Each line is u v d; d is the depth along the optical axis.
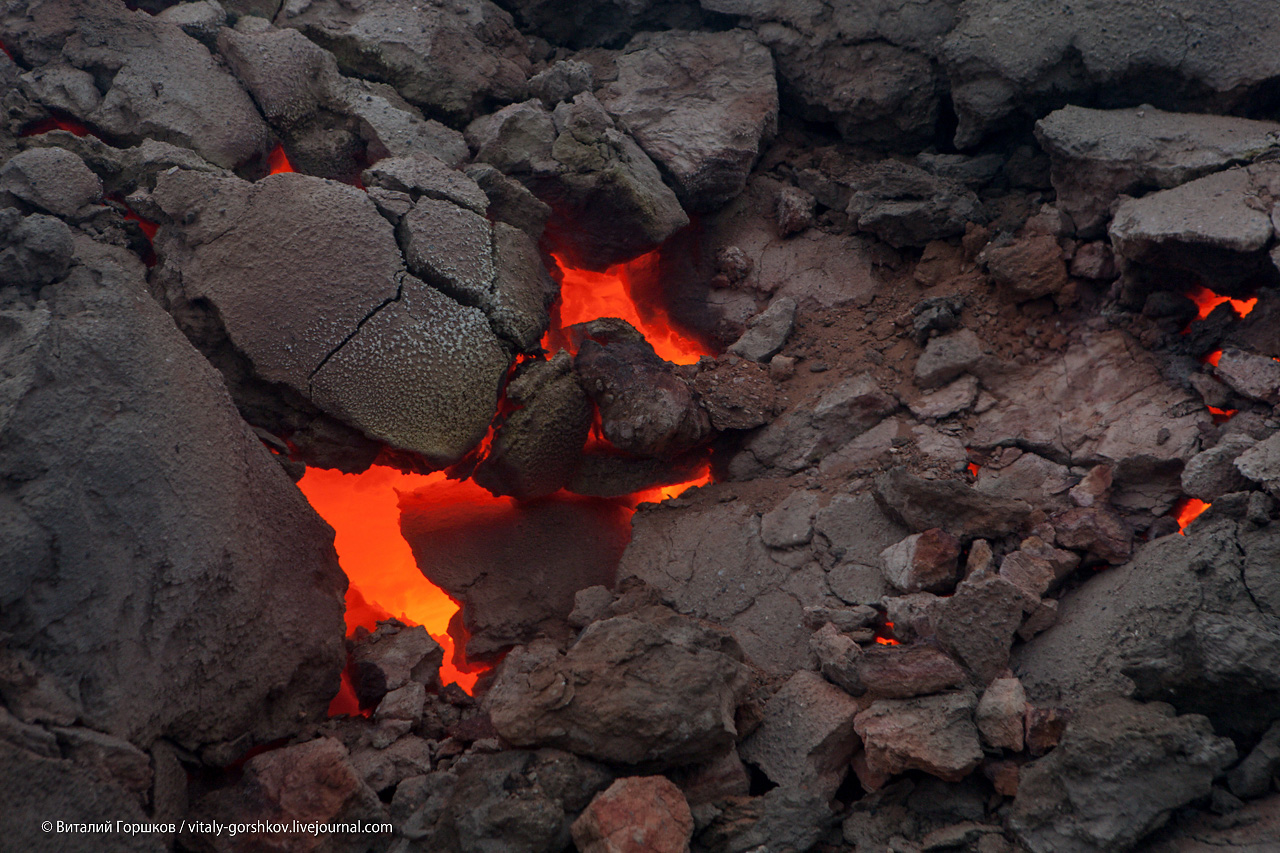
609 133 5.41
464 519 4.83
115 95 4.74
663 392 4.64
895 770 3.37
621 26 6.39
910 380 4.98
